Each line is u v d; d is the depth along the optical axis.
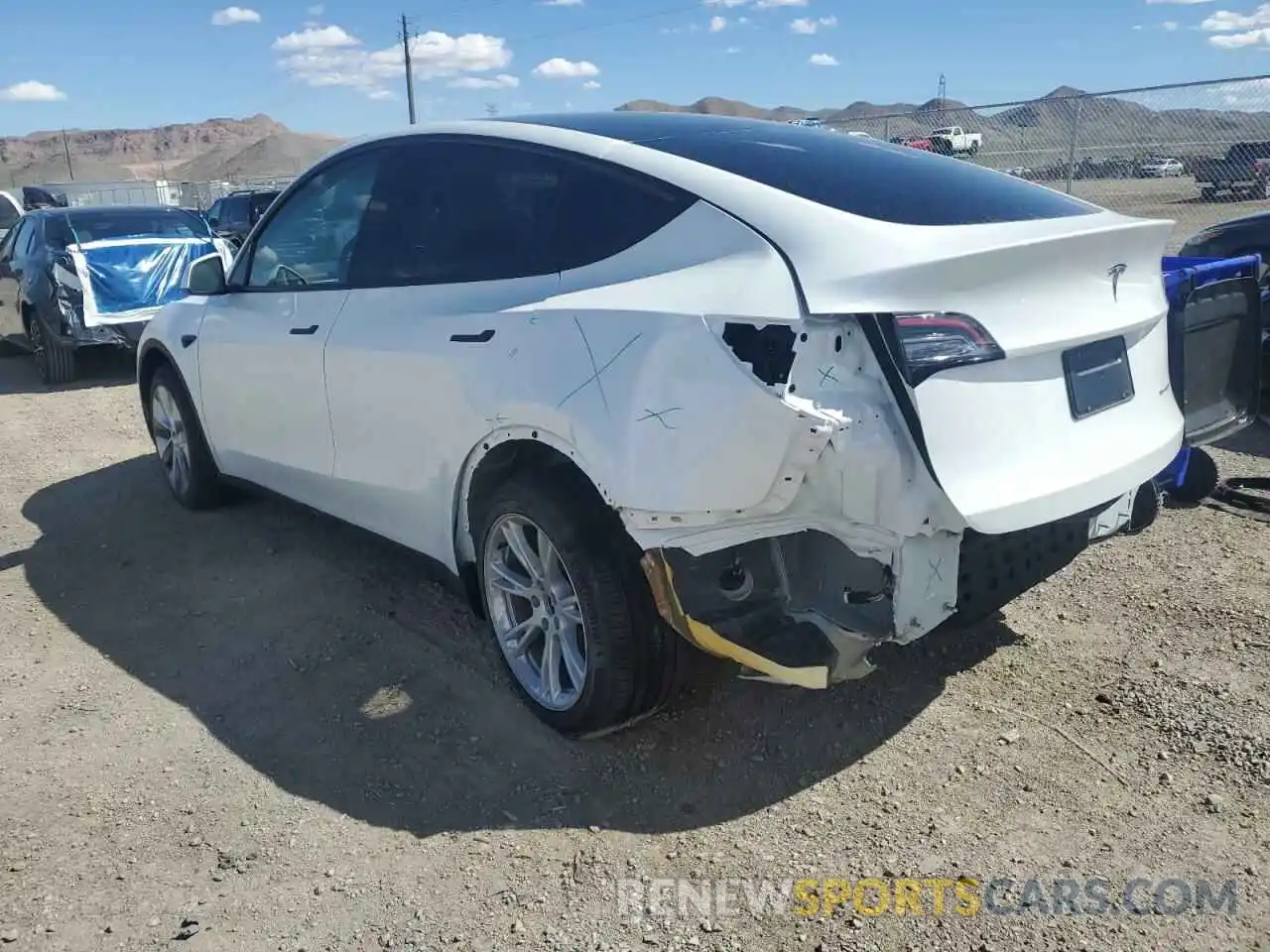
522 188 3.40
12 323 10.33
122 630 4.11
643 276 2.93
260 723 3.39
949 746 3.09
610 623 2.90
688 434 2.63
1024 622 3.83
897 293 2.52
